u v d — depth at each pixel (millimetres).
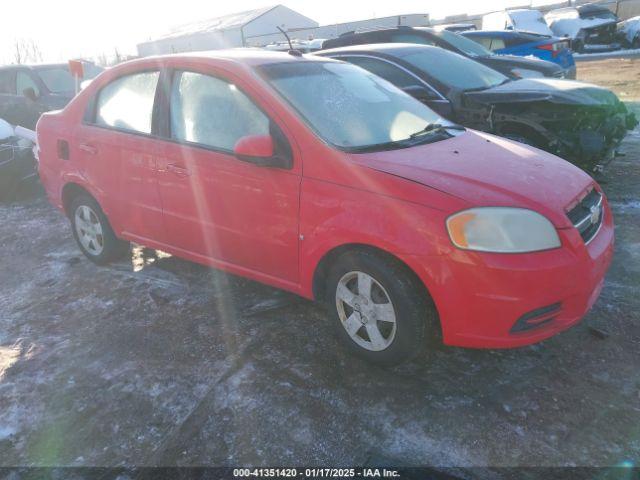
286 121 3127
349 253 2916
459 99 5734
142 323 3693
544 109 5301
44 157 4625
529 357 3066
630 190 5602
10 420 2848
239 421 2711
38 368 3277
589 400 2703
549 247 2621
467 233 2566
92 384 3084
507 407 2691
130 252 4922
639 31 20844
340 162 2938
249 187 3234
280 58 3695
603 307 3512
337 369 3059
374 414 2699
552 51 10398
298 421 2684
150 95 3842
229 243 3488
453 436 2531
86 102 4324
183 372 3125
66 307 4023
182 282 4246
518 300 2549
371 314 2936
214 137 3453
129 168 3914
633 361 2975
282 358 3188
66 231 5746
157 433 2678
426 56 6281
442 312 2668
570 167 3289
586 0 35625
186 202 3617
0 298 4285
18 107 8844
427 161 2980
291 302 3811
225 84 3439
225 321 3631
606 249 2941
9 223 6172
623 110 5699
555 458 2379
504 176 2877
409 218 2660
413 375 2975
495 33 10969
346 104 3479
